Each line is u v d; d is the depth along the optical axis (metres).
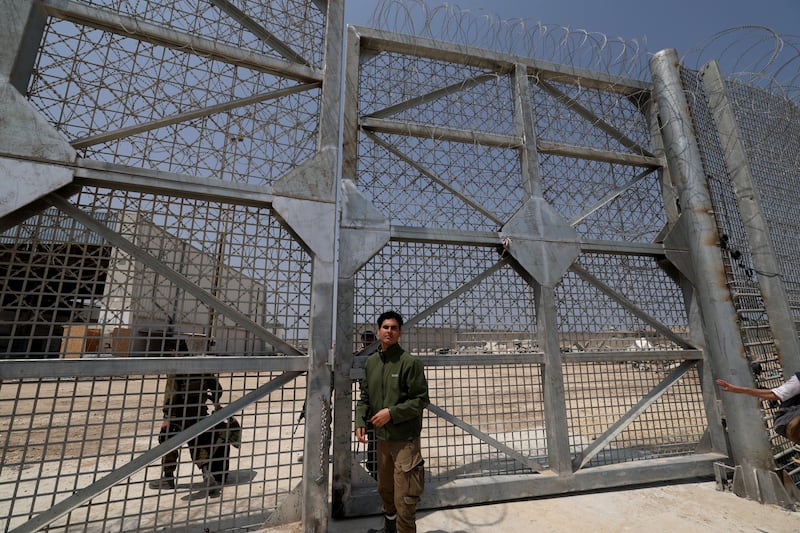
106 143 2.92
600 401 7.56
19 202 2.53
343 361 3.43
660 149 4.86
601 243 4.35
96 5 2.95
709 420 4.36
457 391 7.78
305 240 3.18
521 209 4.15
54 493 2.39
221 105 3.19
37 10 2.82
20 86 2.71
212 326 2.98
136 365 2.63
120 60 2.99
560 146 4.53
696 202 4.41
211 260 2.99
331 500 3.61
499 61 4.44
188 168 3.04
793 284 4.23
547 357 3.94
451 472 3.88
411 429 2.77
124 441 5.68
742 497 3.71
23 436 5.95
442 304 3.87
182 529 3.02
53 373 2.44
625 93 4.98
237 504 3.56
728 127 4.45
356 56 4.01
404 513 2.64
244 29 3.42
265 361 2.98
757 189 4.26
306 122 3.50
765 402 3.98
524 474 3.78
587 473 3.81
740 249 4.35
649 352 4.30
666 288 4.62
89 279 2.67
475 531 3.05
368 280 3.72
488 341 3.96
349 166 3.77
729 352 4.04
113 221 2.85
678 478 4.13
